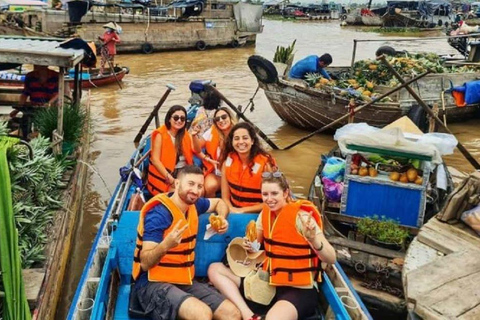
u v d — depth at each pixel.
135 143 9.66
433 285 3.79
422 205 5.48
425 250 4.45
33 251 4.52
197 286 3.68
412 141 5.54
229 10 27.66
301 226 3.52
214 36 25.58
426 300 3.61
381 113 10.15
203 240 4.14
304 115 10.69
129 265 4.13
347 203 5.71
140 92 14.43
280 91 10.57
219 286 3.81
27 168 4.83
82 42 6.93
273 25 43.84
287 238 3.58
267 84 10.66
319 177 6.50
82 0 21.83
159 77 17.12
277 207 3.59
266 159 4.61
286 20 51.06
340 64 21.20
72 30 21.98
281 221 3.58
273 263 3.65
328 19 53.47
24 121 7.80
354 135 5.50
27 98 8.70
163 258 3.59
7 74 11.64
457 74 11.37
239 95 14.47
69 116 7.11
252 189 4.61
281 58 11.70
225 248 4.16
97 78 14.62
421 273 3.95
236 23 26.38
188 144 5.59
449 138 5.86
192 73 18.23
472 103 11.30
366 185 5.60
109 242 4.45
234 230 4.19
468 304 3.57
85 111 9.45
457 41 20.20
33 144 5.81
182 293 3.50
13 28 20.48
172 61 21.31
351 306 3.89
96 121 11.34
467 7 54.06
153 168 5.53
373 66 11.77
